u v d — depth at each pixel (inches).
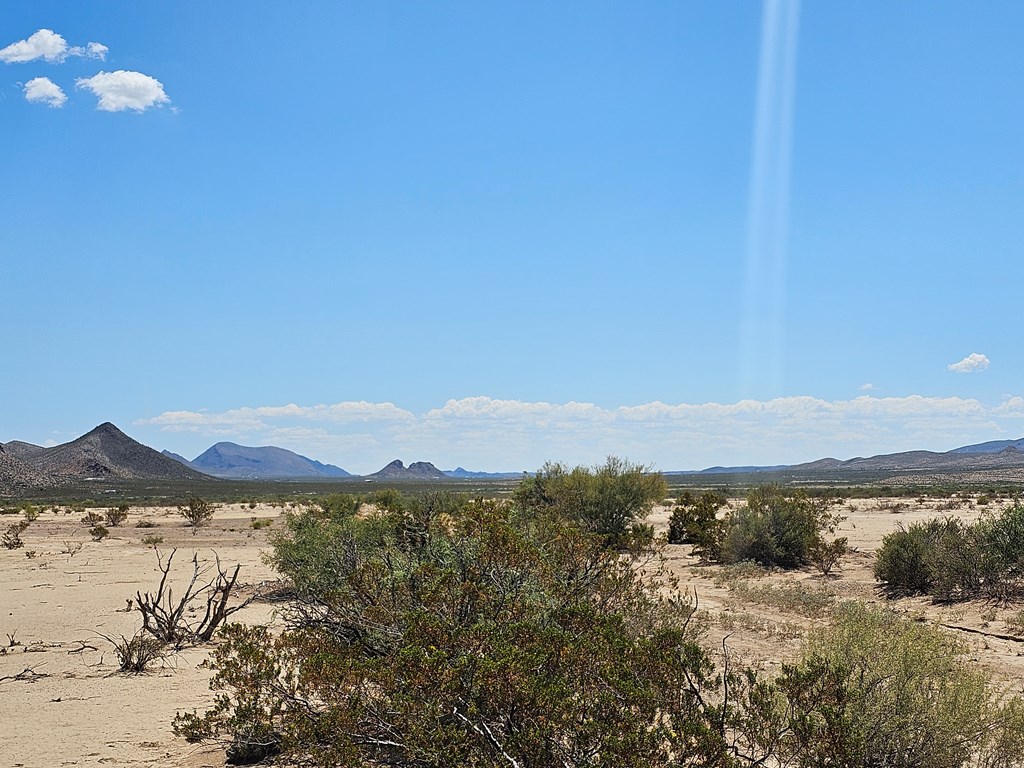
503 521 374.6
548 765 237.0
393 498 1865.2
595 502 1300.4
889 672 294.0
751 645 549.0
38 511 2859.3
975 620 660.1
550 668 264.4
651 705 247.9
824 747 254.1
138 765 335.9
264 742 317.4
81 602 845.2
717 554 1135.6
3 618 755.4
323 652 303.7
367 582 356.2
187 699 444.1
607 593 395.9
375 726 272.5
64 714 418.0
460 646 280.2
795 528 1095.0
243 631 335.0
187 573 1087.0
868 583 901.8
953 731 286.5
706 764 239.5
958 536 809.5
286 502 3309.5
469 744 244.2
